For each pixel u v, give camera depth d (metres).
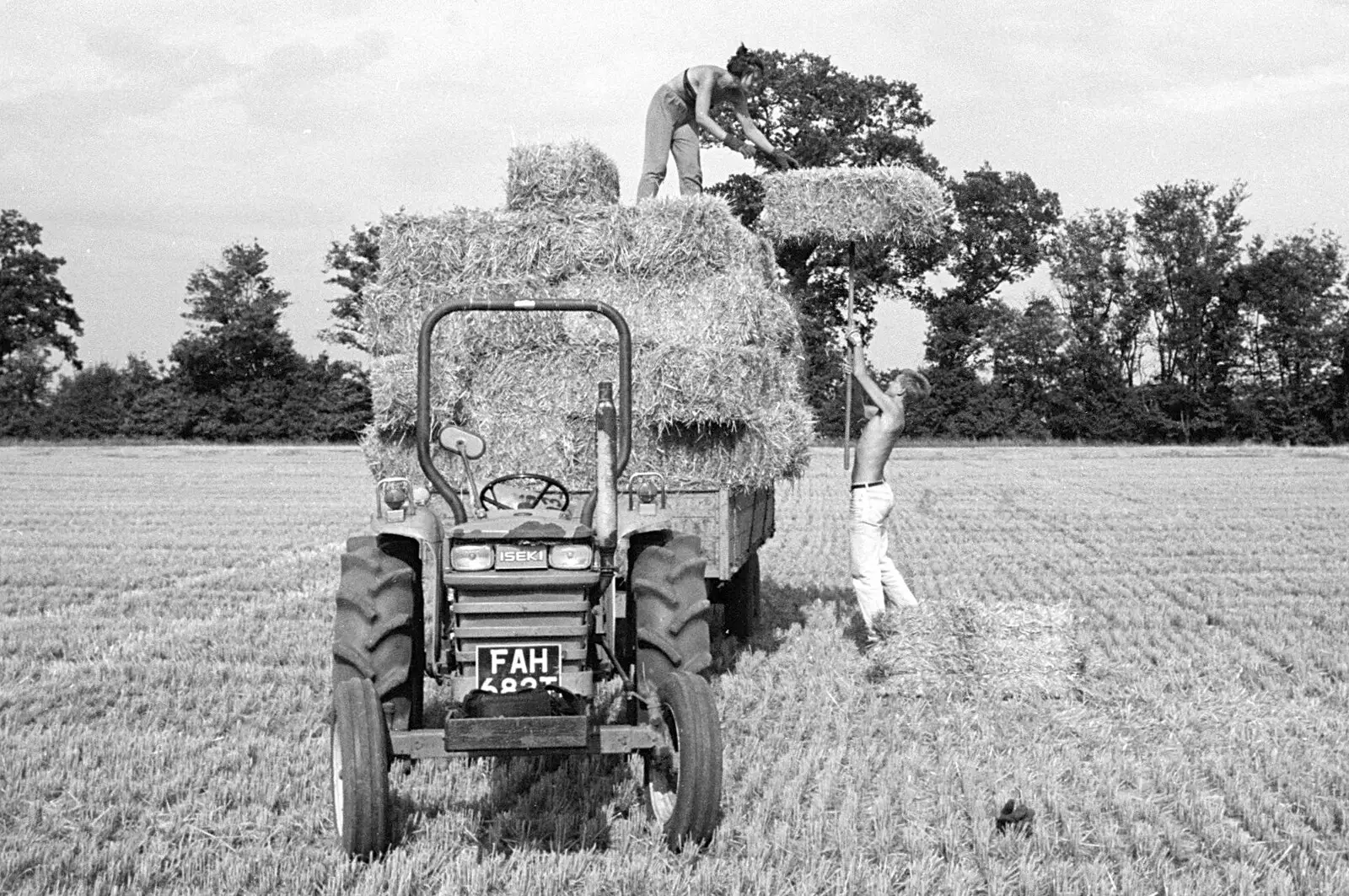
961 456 44.44
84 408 61.50
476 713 5.19
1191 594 12.65
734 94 10.99
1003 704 7.96
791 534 18.80
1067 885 4.96
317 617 11.27
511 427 8.24
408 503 5.86
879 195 10.73
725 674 8.59
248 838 5.44
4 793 5.96
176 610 11.67
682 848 5.23
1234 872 5.04
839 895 4.82
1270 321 62.78
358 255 65.31
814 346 48.88
